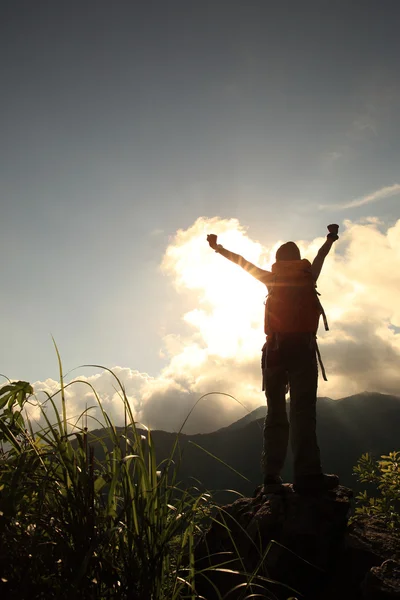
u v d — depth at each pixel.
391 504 4.20
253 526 3.73
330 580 3.40
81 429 2.25
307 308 4.39
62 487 2.19
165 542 2.13
